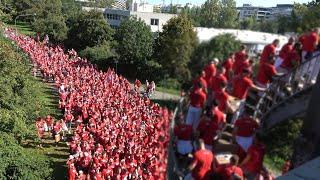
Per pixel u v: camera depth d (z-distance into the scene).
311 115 6.23
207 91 6.16
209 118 6.21
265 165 5.98
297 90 6.48
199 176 6.00
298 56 6.30
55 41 77.31
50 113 38.06
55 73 50.72
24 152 22.56
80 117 34.66
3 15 80.31
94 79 47.59
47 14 91.12
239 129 6.18
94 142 28.94
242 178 5.89
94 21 69.12
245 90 6.14
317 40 6.23
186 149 6.09
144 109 30.61
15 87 32.47
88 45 69.81
